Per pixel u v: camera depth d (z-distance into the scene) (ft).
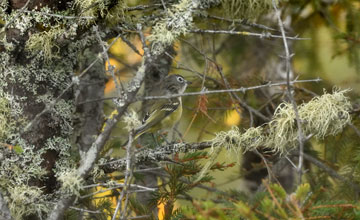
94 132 29.91
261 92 32.63
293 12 32.76
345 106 21.29
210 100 31.81
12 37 19.83
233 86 31.37
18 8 19.89
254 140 20.92
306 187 15.03
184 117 32.55
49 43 19.85
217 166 22.24
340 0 31.68
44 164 20.06
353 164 27.94
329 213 16.61
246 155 35.91
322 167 27.45
